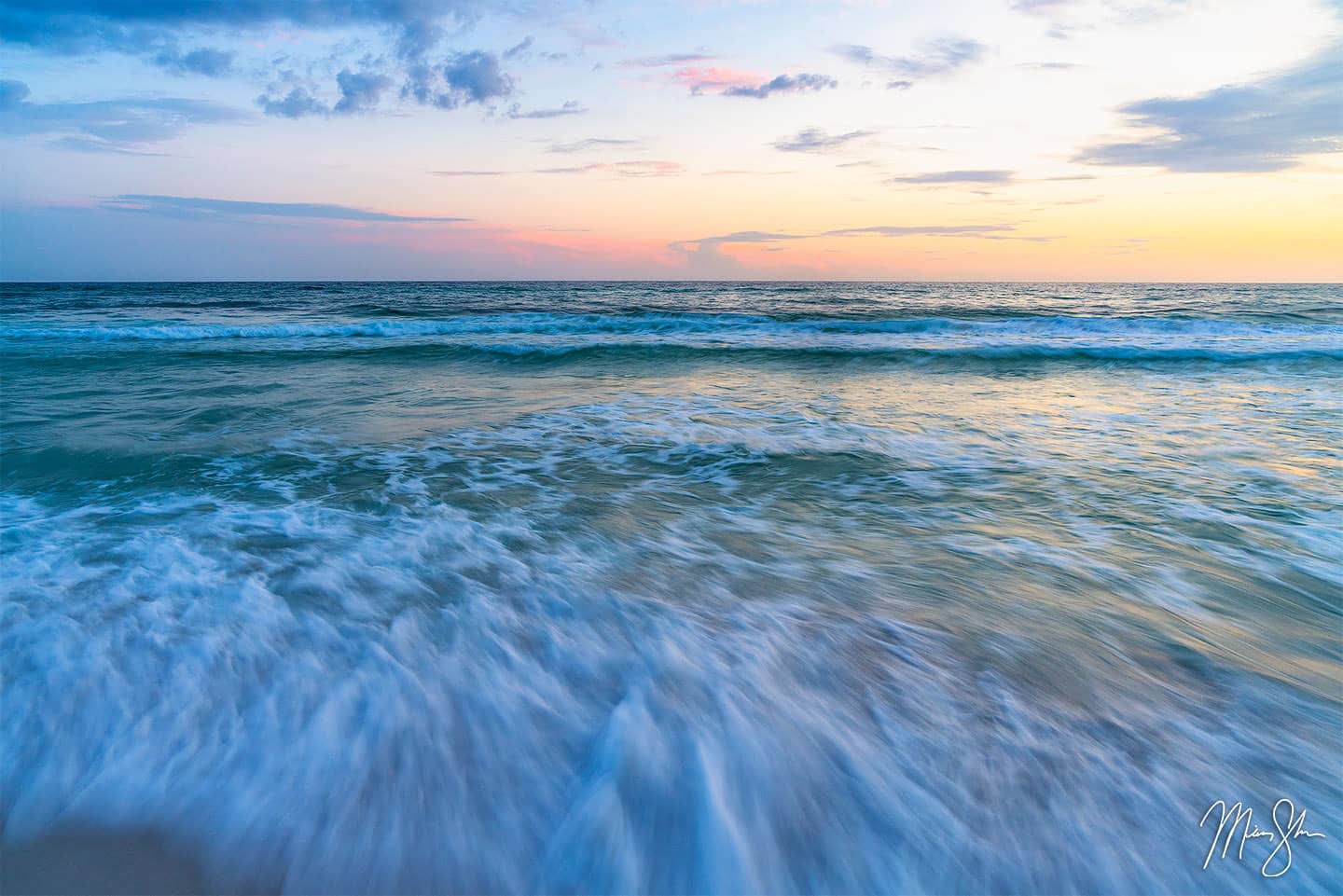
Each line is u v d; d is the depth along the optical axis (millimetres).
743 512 4793
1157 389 10266
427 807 2016
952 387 10445
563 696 2512
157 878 1828
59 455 5914
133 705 2408
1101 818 2016
